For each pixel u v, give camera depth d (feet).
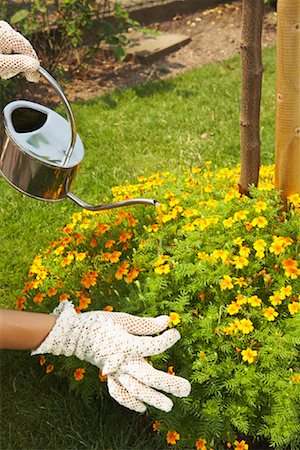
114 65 22.53
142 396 7.24
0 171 8.40
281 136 9.94
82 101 19.63
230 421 8.79
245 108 9.97
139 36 24.45
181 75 21.47
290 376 8.64
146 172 15.79
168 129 17.92
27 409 10.11
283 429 8.44
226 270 9.25
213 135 17.61
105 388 9.78
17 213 14.38
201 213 10.05
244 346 8.95
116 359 7.25
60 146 8.48
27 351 10.81
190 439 8.88
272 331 8.93
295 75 9.52
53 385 10.36
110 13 24.14
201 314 9.32
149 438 9.53
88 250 10.78
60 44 21.33
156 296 9.27
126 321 7.64
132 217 10.62
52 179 8.21
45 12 20.75
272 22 26.18
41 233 13.82
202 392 8.91
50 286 10.33
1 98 18.84
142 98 19.86
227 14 26.94
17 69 7.89
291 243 9.31
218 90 20.15
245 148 10.25
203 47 24.48
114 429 9.67
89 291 10.01
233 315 9.27
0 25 8.20
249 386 8.66
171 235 10.16
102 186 15.24
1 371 10.66
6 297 12.30
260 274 9.34
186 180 11.22
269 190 10.15
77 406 9.97
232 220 9.52
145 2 25.86
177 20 26.37
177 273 9.26
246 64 9.67
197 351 9.04
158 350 7.42
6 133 8.16
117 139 17.44
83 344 7.37
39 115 8.86
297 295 9.35
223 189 10.92
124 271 9.50
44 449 9.59
